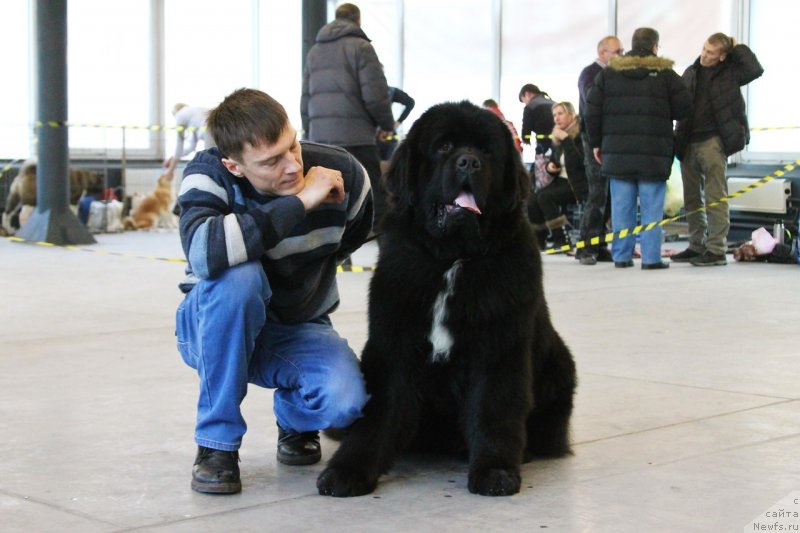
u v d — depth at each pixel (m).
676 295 9.28
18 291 9.24
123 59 18.66
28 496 3.62
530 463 4.11
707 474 3.92
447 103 3.93
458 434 4.09
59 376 5.75
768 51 14.81
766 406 5.09
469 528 3.28
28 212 14.86
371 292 3.93
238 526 3.30
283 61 20.47
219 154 3.71
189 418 4.82
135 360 6.22
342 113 10.34
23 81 17.25
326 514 3.43
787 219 13.90
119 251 13.16
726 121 11.58
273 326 3.91
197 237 3.51
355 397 3.72
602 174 11.55
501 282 3.76
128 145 18.81
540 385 4.14
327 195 3.66
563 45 17.03
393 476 3.93
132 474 3.91
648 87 11.12
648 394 5.36
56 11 13.42
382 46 19.17
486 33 17.88
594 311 8.30
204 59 19.67
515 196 3.82
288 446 4.09
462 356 3.86
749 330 7.43
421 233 3.84
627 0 16.20
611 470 3.99
